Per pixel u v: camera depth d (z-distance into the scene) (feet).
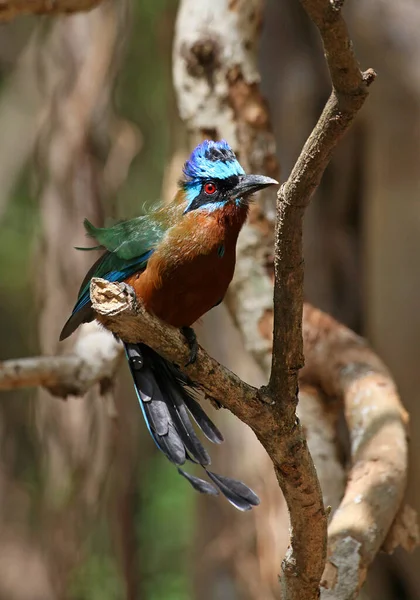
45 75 50.19
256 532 46.75
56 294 49.19
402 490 26.04
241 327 34.55
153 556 57.00
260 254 34.30
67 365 31.81
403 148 51.67
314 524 20.40
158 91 57.21
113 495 51.96
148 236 25.57
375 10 52.08
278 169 35.29
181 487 58.08
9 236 67.00
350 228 54.75
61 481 49.55
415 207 51.55
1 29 68.80
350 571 23.72
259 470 47.06
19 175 65.51
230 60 34.71
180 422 23.95
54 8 35.27
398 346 51.52
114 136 49.85
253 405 19.72
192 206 25.66
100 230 27.27
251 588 47.06
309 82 51.67
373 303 52.60
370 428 28.30
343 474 31.04
